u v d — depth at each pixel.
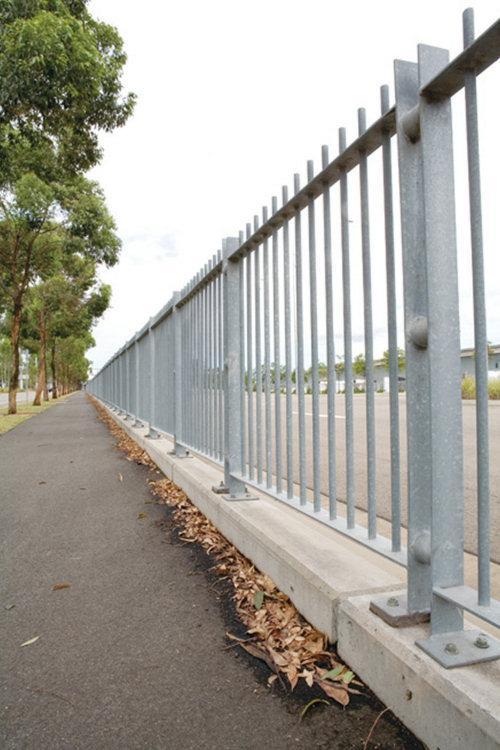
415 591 1.98
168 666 2.28
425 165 1.86
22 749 1.76
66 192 19.62
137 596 3.07
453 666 1.66
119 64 10.97
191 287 5.71
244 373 4.20
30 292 28.83
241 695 2.05
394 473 2.19
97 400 38.12
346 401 2.54
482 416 1.66
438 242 1.87
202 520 4.57
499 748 1.38
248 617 2.73
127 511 5.11
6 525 4.72
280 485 3.35
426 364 2.01
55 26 8.77
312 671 2.17
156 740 1.80
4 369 99.12
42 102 9.38
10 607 2.96
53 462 8.55
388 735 1.77
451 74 1.74
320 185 2.80
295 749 1.74
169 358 7.52
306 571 2.59
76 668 2.29
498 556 3.17
